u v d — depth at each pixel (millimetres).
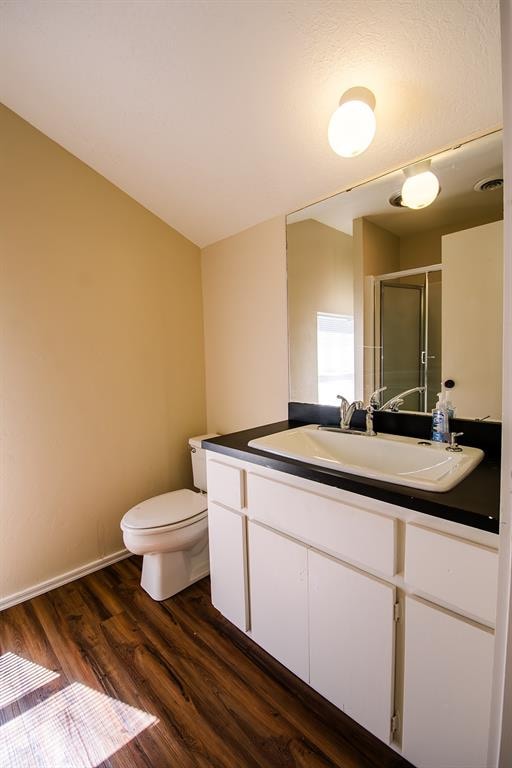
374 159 1351
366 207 1464
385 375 1471
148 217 2084
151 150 1645
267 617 1296
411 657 886
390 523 897
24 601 1686
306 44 1067
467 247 1225
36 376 1703
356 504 991
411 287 1367
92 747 1045
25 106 1548
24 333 1656
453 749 835
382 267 1439
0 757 1028
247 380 2104
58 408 1782
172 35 1140
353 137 1077
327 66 1103
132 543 1609
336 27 1010
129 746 1045
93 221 1857
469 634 782
